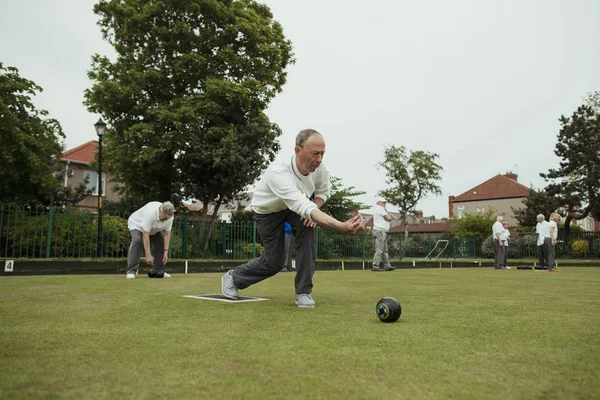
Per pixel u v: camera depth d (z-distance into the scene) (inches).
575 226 1221.7
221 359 61.8
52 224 399.2
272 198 128.4
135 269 270.4
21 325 89.9
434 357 63.6
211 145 606.2
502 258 544.1
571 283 242.4
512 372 56.0
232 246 501.4
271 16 744.3
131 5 642.8
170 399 45.3
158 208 260.1
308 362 60.4
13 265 342.0
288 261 410.3
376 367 58.0
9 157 643.5
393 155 1279.5
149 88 645.9
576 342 75.1
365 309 118.9
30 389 48.3
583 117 1115.3
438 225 1932.8
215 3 644.7
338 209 705.6
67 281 232.8
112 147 658.8
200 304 127.5
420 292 178.2
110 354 64.7
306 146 120.4
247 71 675.4
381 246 458.0
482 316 107.0
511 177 1932.8
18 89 677.9
